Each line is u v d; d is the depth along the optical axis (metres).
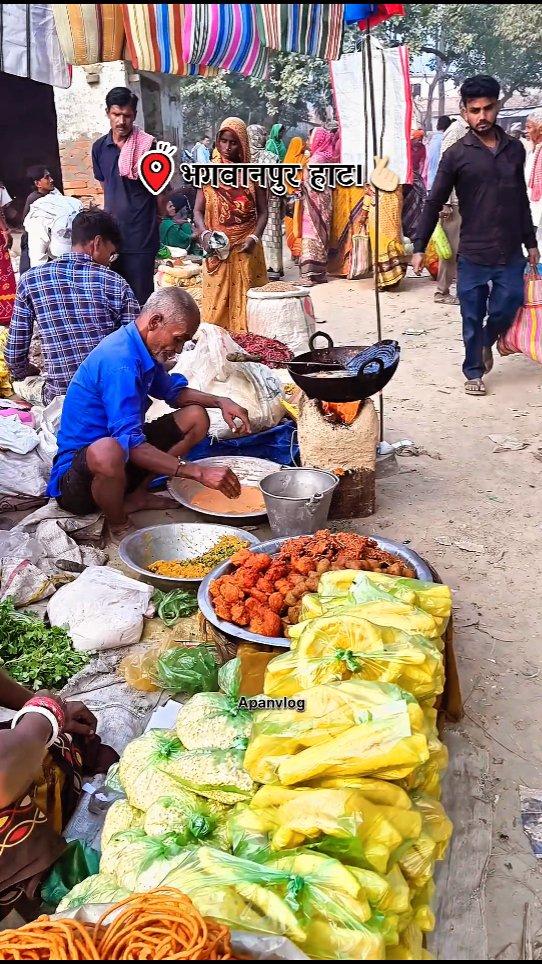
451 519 4.54
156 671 3.12
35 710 2.17
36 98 19.09
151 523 4.43
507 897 2.29
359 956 1.57
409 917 1.81
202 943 1.40
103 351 4.10
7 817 2.04
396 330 8.82
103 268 4.86
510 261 6.31
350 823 1.72
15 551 3.95
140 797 2.23
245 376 5.09
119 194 6.74
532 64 23.78
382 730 1.88
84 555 4.03
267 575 3.02
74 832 2.42
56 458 4.32
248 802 2.12
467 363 6.69
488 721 2.98
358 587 2.57
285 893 1.66
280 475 4.02
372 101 5.07
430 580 2.91
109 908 1.57
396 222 10.37
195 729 2.30
